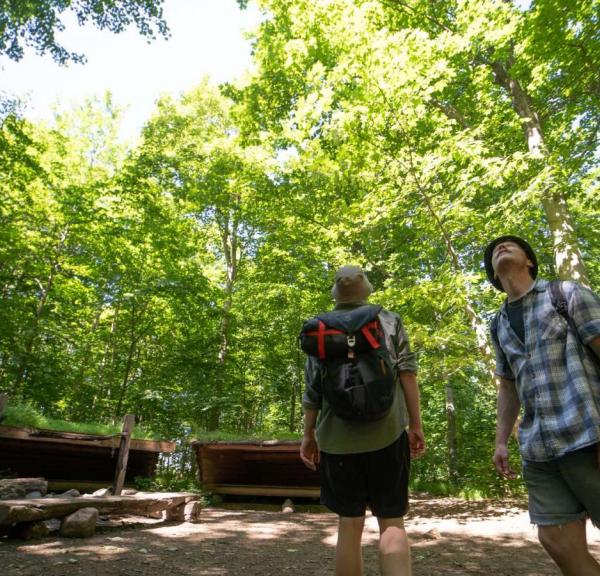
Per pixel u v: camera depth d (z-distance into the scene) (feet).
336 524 21.63
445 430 52.42
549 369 6.15
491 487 37.32
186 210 52.37
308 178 36.83
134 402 47.42
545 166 27.53
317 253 41.27
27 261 45.29
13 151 41.78
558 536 5.92
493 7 28.25
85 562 11.58
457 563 13.73
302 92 40.11
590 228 36.47
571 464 5.74
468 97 37.04
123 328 55.36
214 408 47.93
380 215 29.12
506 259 7.14
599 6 25.26
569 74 29.91
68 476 28.14
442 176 30.27
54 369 46.68
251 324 54.08
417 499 34.96
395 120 26.32
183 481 34.09
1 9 36.65
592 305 6.10
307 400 7.72
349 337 6.73
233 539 16.72
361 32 26.48
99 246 48.11
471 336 27.55
